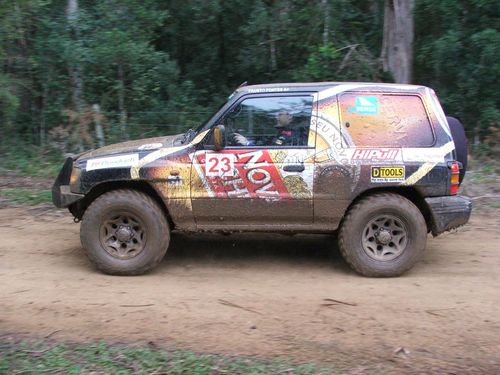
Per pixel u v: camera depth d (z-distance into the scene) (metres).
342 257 6.80
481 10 13.42
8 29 12.17
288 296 5.54
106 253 6.09
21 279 5.98
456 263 6.64
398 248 6.10
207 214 6.04
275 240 7.62
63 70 13.89
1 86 12.38
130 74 13.95
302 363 4.19
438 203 6.02
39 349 4.36
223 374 4.02
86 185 6.05
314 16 15.02
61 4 14.57
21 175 11.73
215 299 5.45
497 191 10.28
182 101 15.04
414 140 6.02
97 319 4.96
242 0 16.66
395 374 4.07
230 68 18.25
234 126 6.05
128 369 4.07
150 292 5.62
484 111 13.30
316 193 5.95
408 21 13.61
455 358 4.31
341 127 5.98
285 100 6.04
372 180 5.95
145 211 5.99
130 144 6.46
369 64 13.84
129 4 14.48
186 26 17.89
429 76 14.74
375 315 5.08
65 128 13.49
